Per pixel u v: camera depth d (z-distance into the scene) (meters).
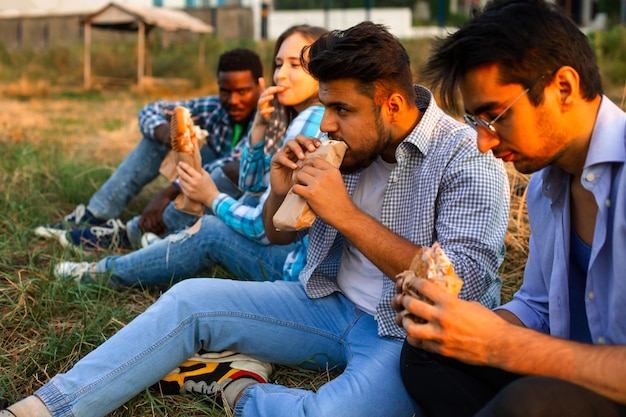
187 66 18.94
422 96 2.60
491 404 1.68
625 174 1.85
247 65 4.29
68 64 19.17
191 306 2.54
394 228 2.54
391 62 2.35
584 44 1.86
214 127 4.60
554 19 1.83
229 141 4.58
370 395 2.29
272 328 2.63
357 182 2.65
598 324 1.96
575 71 1.83
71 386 2.34
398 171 2.51
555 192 2.04
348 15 28.22
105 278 3.53
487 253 2.35
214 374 2.63
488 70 1.85
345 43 2.33
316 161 2.40
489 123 1.90
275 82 3.39
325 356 2.70
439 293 1.86
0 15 24.81
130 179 4.56
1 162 5.90
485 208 2.36
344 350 2.63
